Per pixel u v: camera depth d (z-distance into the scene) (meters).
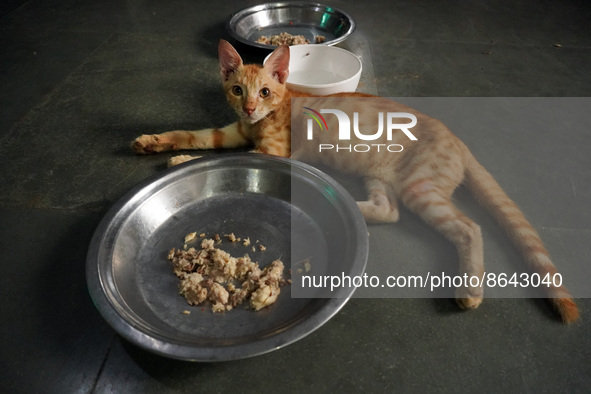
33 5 1.06
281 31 0.96
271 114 0.63
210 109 0.73
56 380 0.41
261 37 0.88
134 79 0.80
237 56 0.60
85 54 0.87
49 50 0.88
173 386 0.41
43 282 0.48
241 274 0.47
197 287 0.45
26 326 0.44
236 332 0.42
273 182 0.55
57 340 0.43
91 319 0.45
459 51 0.91
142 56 0.87
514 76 0.83
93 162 0.62
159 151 0.64
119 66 0.83
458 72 0.84
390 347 0.43
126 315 0.41
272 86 0.61
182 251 0.49
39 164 0.62
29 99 0.74
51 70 0.82
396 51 0.90
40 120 0.70
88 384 0.41
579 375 0.42
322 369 0.42
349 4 1.11
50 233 0.53
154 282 0.46
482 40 0.95
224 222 0.52
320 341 0.44
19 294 0.47
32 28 0.96
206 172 0.55
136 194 0.51
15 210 0.55
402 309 0.46
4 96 0.75
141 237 0.50
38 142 0.65
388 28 0.99
